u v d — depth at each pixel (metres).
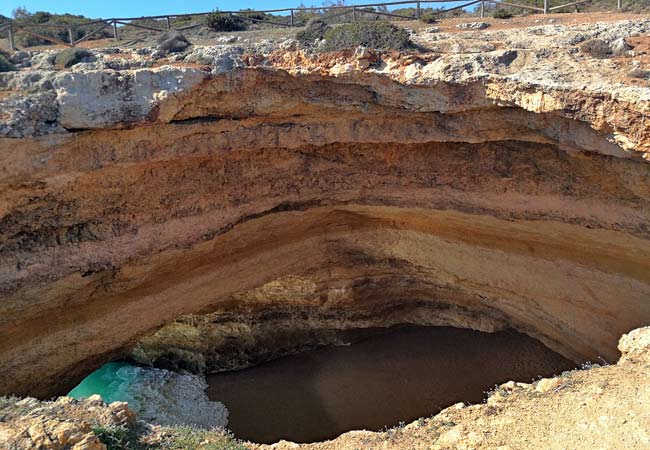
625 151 10.49
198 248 13.92
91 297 12.77
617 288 13.26
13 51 13.78
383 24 14.06
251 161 13.95
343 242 16.59
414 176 14.67
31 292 11.51
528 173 13.36
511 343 16.64
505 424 8.65
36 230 11.58
